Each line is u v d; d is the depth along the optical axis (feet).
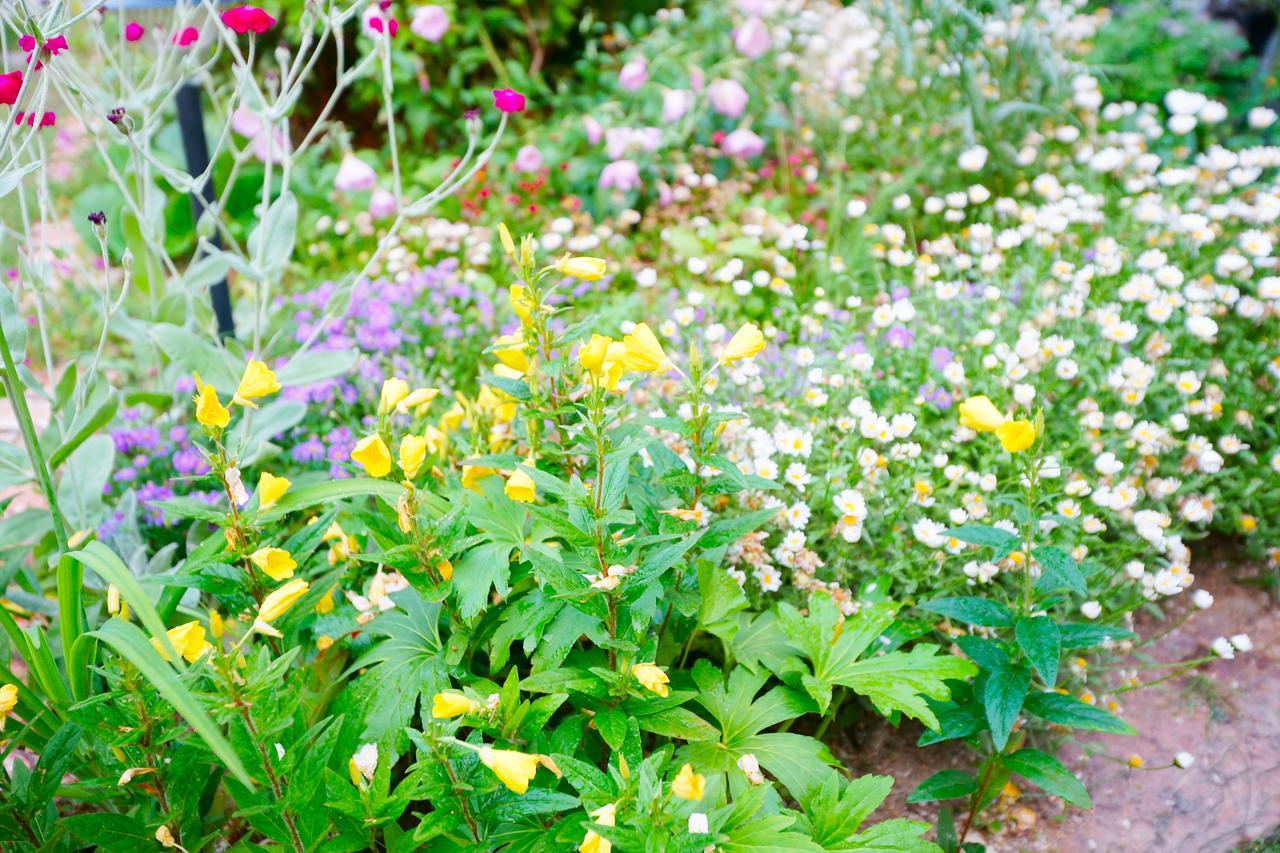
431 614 6.53
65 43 7.63
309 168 17.88
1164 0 18.76
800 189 15.62
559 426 6.19
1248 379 9.72
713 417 6.08
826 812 5.79
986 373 9.73
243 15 8.85
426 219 15.78
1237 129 16.58
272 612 4.91
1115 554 8.34
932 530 7.82
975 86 14.28
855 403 8.54
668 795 5.03
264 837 6.86
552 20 20.72
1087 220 11.70
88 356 12.48
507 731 5.33
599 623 5.88
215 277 10.78
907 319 9.98
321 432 10.62
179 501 6.35
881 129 16.02
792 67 17.54
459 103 19.43
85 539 6.79
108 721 5.37
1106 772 7.57
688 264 12.85
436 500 6.33
